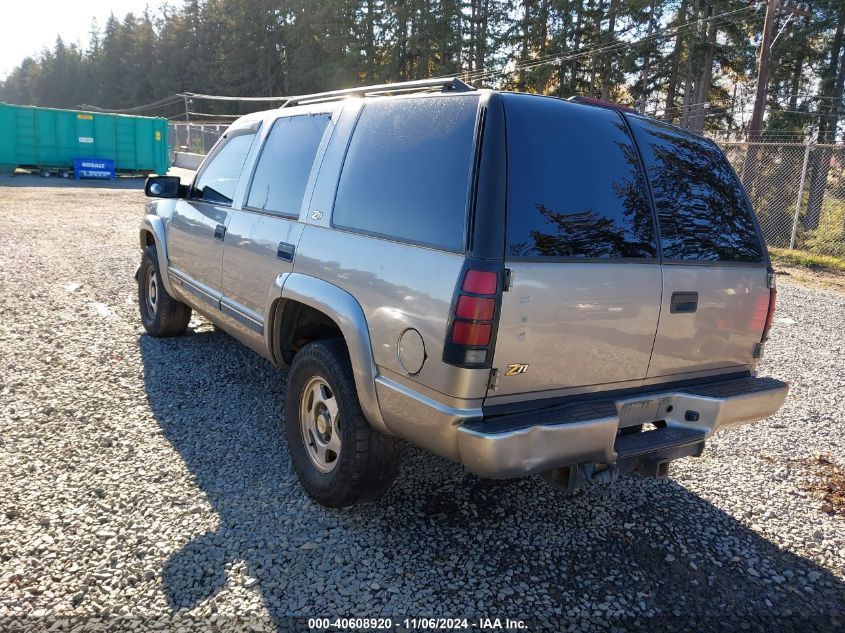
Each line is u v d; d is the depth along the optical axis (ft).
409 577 8.95
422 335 8.41
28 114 83.05
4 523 9.58
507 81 151.12
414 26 157.79
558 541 10.07
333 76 171.94
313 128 12.07
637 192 9.54
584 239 8.75
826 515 11.33
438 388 8.22
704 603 8.83
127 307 22.80
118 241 37.91
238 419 13.82
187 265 16.14
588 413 8.70
